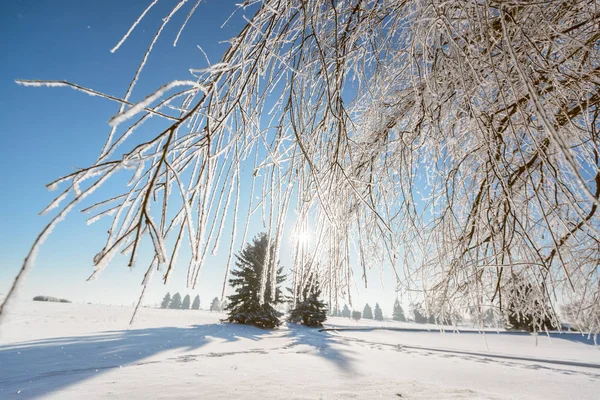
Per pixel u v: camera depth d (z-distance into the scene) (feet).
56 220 1.45
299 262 4.22
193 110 2.41
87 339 37.73
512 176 5.47
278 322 67.62
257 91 3.73
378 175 5.89
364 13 4.63
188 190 2.59
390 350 47.78
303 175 4.31
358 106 5.99
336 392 21.54
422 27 4.28
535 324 5.65
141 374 23.62
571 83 4.22
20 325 46.78
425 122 5.41
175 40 2.76
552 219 5.27
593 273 5.80
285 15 3.89
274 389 21.40
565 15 4.61
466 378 28.68
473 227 5.51
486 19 3.18
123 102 2.12
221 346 39.14
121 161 1.98
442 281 5.84
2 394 18.70
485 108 5.15
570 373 32.86
